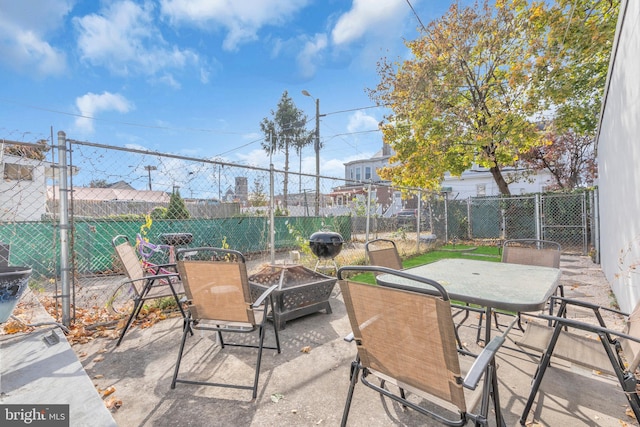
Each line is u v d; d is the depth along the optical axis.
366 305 1.57
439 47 9.12
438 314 1.32
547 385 2.23
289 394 2.15
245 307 2.26
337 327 3.36
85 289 5.00
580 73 8.69
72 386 1.60
